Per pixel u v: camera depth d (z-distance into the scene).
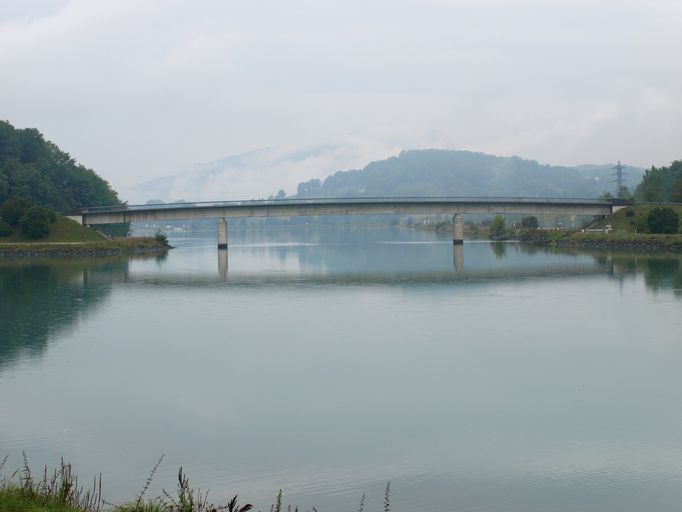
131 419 42.31
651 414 42.47
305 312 80.81
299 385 49.28
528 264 138.25
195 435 39.56
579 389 47.69
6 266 143.75
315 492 32.12
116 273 129.50
